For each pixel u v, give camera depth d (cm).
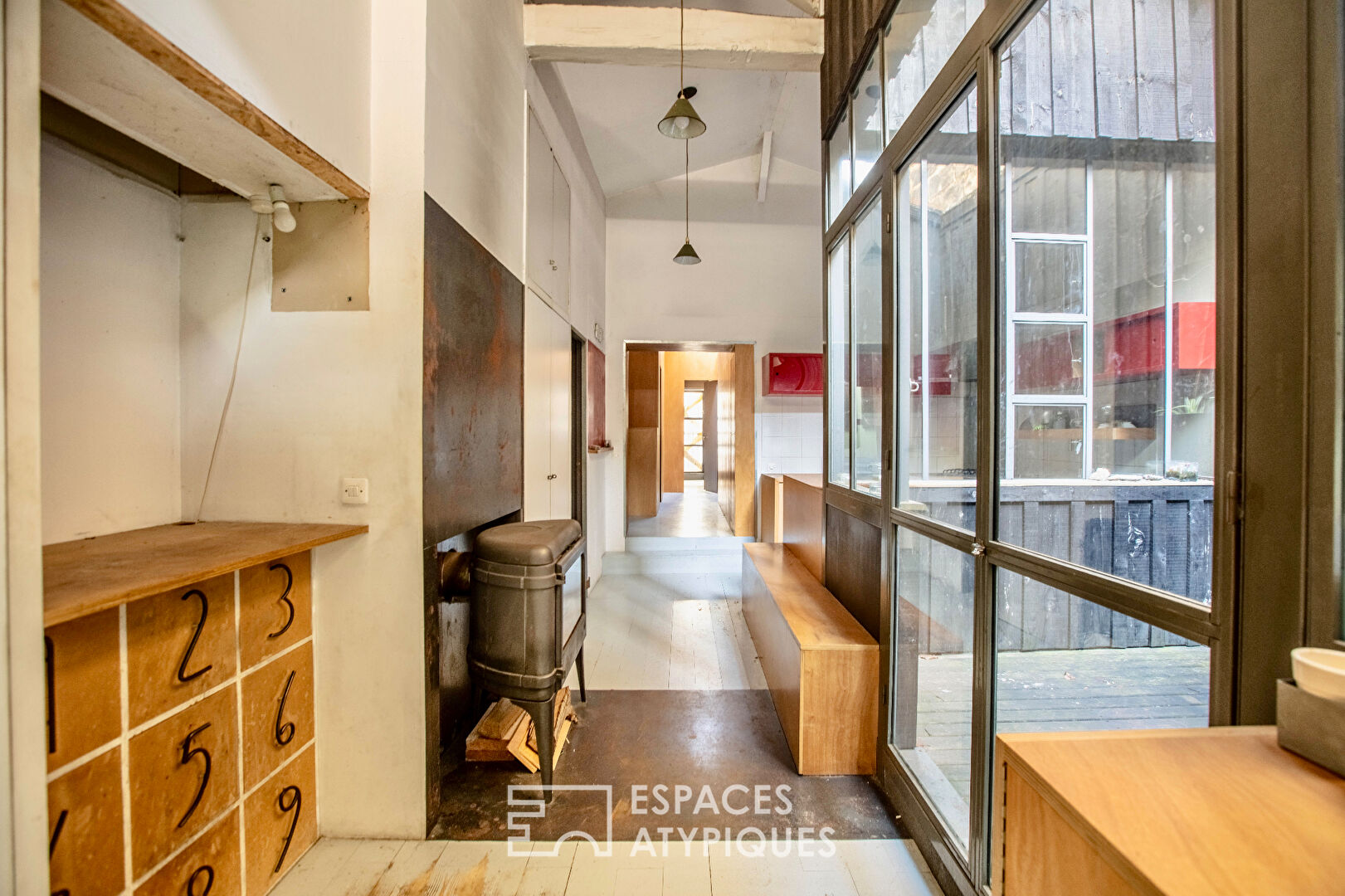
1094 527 116
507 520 250
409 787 167
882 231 197
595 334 468
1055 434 126
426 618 167
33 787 80
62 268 135
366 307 164
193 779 126
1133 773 61
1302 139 69
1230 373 78
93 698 105
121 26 90
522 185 262
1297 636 70
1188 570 94
